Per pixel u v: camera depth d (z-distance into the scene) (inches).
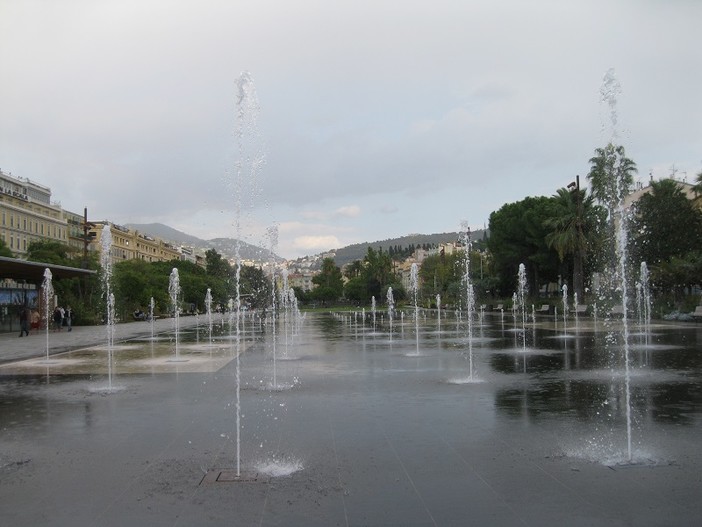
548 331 1111.6
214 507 193.0
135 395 429.1
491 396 399.9
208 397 414.0
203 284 3245.6
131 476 228.7
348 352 757.3
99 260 2493.8
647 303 1491.1
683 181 2105.1
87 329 1503.4
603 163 1736.0
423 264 4136.3
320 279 5329.7
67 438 294.8
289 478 222.7
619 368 541.3
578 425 307.1
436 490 206.8
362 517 182.7
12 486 218.5
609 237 1776.6
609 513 183.6
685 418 320.8
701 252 1585.9
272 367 595.2
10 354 794.8
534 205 2198.6
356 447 266.7
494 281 2691.9
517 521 178.1
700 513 182.7
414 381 478.0
